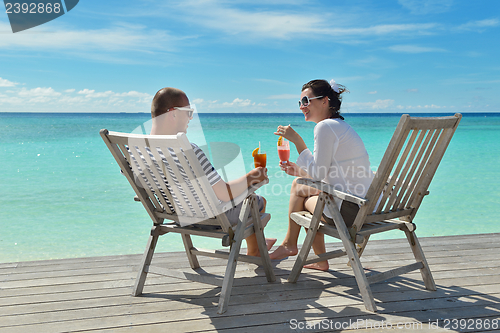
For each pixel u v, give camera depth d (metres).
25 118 51.97
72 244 4.27
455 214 5.73
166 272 2.26
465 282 2.49
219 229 2.21
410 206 2.40
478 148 17.78
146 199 2.25
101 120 45.41
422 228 5.00
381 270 2.74
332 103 2.43
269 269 2.48
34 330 1.88
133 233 4.76
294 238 2.88
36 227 4.97
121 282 2.51
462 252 3.10
